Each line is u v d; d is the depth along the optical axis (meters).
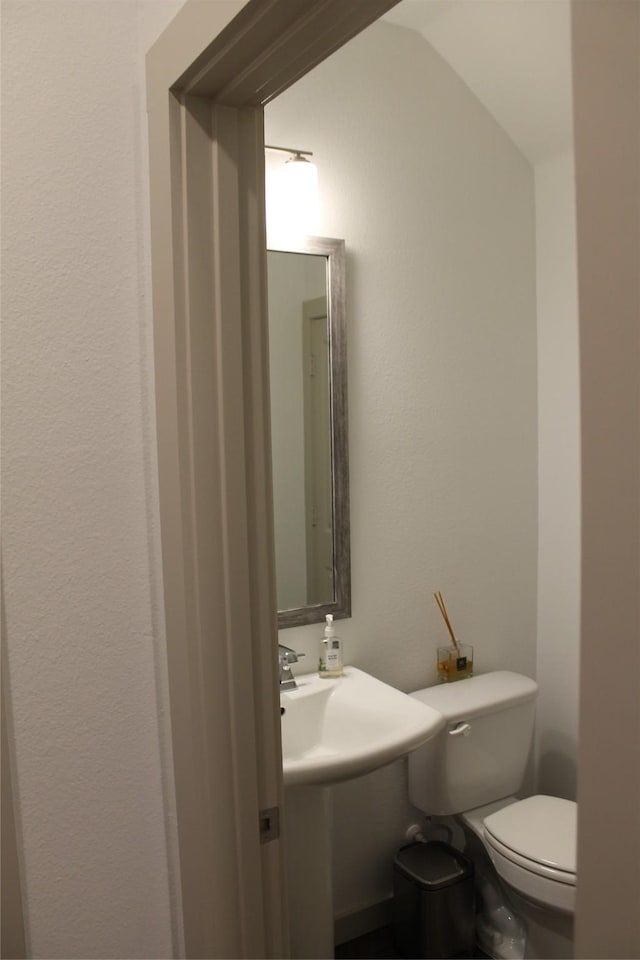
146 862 1.15
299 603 2.07
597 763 0.44
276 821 1.11
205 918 1.05
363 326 2.14
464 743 2.15
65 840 1.09
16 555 1.04
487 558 2.44
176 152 0.97
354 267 2.11
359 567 2.18
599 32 0.41
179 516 1.00
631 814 0.42
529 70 2.10
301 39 0.81
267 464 1.07
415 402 2.25
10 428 1.02
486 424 2.40
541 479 2.52
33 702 1.06
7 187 1.00
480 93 2.29
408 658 2.29
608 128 0.40
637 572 0.41
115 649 1.11
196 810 1.04
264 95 0.96
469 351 2.34
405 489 2.25
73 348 1.05
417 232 2.21
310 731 1.93
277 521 2.02
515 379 2.45
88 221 1.05
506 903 2.29
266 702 1.08
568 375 2.38
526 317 2.46
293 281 1.99
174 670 1.06
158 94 0.98
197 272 0.99
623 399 0.41
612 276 0.41
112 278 1.07
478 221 2.33
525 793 2.55
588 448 0.44
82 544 1.08
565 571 2.44
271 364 1.98
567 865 1.82
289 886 1.77
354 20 0.77
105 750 1.11
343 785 2.22
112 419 1.09
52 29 1.01
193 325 0.99
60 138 1.02
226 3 0.79
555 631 2.50
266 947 1.11
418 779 2.23
